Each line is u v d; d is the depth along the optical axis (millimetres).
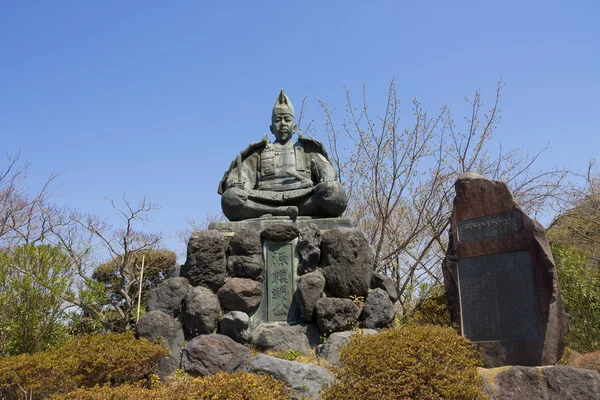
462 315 7512
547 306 6625
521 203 17188
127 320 15188
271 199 9391
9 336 9312
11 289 9391
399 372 5184
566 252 11367
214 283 8555
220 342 7492
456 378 5176
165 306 8305
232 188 9438
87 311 14258
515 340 6824
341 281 8391
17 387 6734
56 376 6555
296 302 8500
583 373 5605
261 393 5398
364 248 8664
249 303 8375
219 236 8750
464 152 16688
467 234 7695
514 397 5824
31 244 10055
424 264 17062
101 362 6715
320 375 6609
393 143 16844
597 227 16266
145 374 7406
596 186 17328
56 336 9711
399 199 17047
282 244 8820
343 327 8078
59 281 9945
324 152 10180
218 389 5434
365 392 5152
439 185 16688
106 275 16859
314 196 9430
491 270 7320
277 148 10258
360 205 17750
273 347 7980
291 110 10516
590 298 10539
